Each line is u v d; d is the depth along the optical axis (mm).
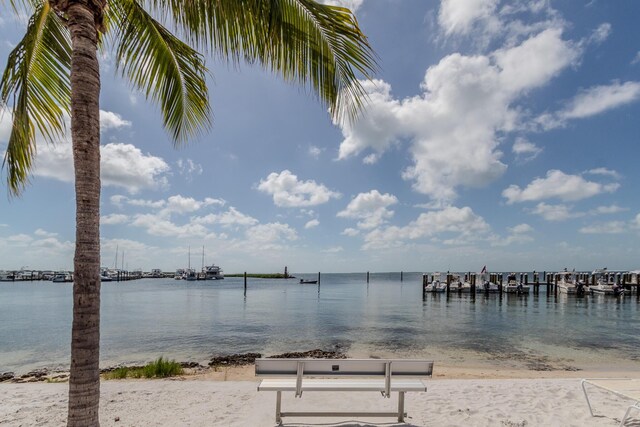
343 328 20922
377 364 4398
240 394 5918
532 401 5621
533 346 15781
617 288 46250
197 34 3393
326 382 4535
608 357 13711
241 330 20281
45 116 4129
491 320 24250
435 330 20109
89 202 2646
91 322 2613
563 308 32531
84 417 2545
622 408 5328
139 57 4355
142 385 6492
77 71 2676
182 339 17656
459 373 10859
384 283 98438
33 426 4668
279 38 3266
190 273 116000
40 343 16891
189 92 4949
